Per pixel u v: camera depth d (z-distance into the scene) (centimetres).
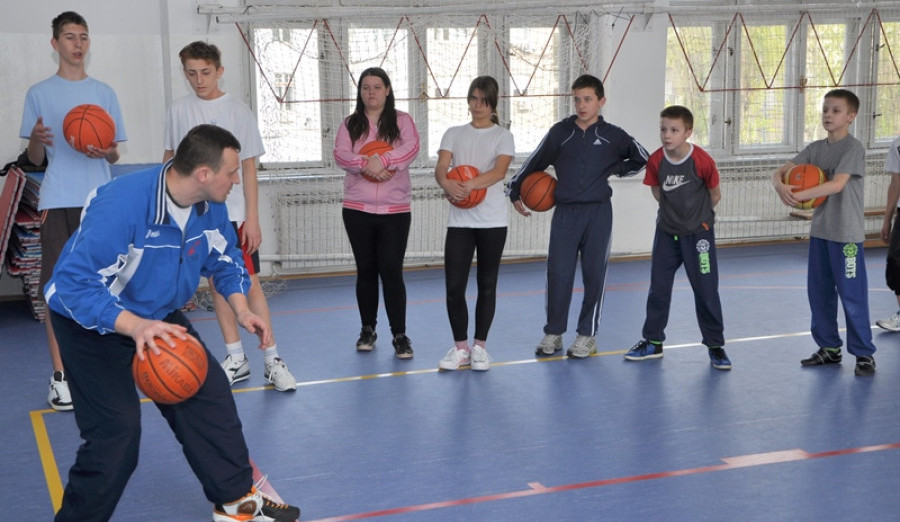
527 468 347
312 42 751
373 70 470
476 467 348
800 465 347
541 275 754
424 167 798
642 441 375
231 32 698
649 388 447
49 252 426
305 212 759
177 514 310
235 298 287
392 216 486
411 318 605
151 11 691
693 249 470
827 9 810
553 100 826
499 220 468
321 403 429
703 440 375
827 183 443
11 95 662
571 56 815
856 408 413
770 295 661
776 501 314
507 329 572
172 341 247
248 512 293
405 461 355
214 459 283
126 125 697
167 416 279
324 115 764
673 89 864
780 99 897
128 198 246
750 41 798
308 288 716
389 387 454
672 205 470
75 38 428
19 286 687
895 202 536
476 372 479
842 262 457
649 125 813
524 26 805
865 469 342
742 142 894
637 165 493
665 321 495
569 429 390
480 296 478
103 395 256
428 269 787
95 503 260
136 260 252
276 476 342
